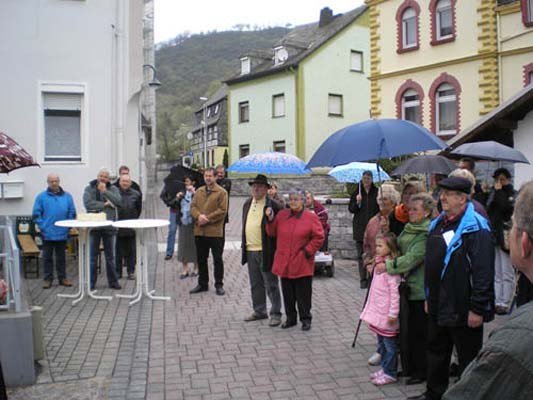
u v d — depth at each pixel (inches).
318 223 277.7
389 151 207.3
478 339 172.6
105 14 515.8
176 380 213.6
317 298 350.0
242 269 456.4
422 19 846.5
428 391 184.7
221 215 360.2
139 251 348.5
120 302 342.6
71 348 252.2
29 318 208.7
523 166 466.9
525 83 736.3
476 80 783.1
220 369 225.1
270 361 233.8
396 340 208.4
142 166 1222.9
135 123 620.1
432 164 313.4
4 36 493.4
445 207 173.9
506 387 61.7
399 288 204.8
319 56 1486.2
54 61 504.1
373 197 372.8
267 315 305.4
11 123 495.2
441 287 172.2
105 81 516.1
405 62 873.5
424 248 200.1
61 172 506.3
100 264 452.1
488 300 165.5
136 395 197.2
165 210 950.4
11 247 230.8
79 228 347.9
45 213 380.2
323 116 1497.3
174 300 347.9
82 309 325.1
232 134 1690.5
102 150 516.7
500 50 759.7
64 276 388.2
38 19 500.1
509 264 297.9
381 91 910.4
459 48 800.9
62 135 513.3
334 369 223.5
